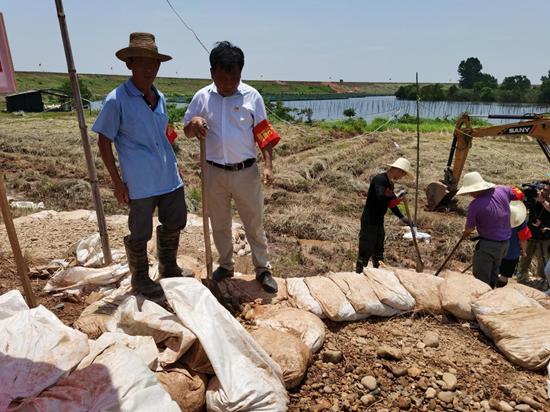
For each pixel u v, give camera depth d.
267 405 2.45
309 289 3.86
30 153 17.77
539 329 3.35
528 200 7.20
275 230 10.04
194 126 3.38
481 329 3.67
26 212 8.48
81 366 2.29
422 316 3.87
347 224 10.45
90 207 10.87
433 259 8.61
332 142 23.11
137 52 3.01
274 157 18.78
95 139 20.03
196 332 2.62
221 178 3.62
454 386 3.01
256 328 3.26
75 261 4.77
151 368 2.46
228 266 4.05
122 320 2.89
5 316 2.56
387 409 2.83
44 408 1.98
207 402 2.50
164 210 3.49
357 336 3.54
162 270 3.71
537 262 7.93
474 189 5.30
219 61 3.27
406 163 5.95
